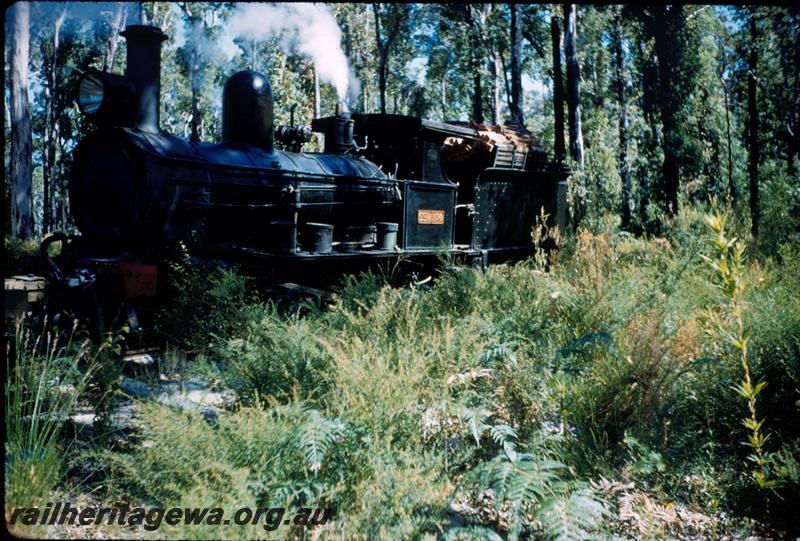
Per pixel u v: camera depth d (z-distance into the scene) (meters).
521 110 23.14
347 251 7.66
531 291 6.20
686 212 10.38
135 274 5.58
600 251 7.76
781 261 8.55
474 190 9.78
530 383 4.07
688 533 3.08
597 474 3.48
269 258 6.52
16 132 17.08
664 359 4.09
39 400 3.54
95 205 6.40
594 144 26.25
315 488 2.81
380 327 4.74
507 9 26.89
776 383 3.93
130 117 6.41
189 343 5.50
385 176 8.88
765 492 3.17
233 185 6.96
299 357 4.00
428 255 8.99
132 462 2.89
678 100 22.67
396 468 2.94
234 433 2.91
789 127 21.45
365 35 38.78
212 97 37.69
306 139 8.55
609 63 29.31
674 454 3.52
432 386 3.80
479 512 3.14
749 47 16.73
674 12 21.98
